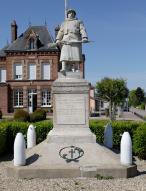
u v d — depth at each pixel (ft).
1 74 190.29
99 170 34.37
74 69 40.27
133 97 440.86
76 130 38.29
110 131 46.24
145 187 30.86
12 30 194.90
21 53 183.83
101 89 153.89
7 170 35.35
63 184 31.76
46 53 182.50
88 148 36.83
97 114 181.88
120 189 30.19
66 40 39.55
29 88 182.50
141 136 47.32
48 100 181.78
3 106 180.04
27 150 39.52
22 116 129.18
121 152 35.91
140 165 42.88
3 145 50.34
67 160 35.63
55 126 38.55
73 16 40.63
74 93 38.60
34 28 190.80
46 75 183.11
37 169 34.14
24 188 30.45
